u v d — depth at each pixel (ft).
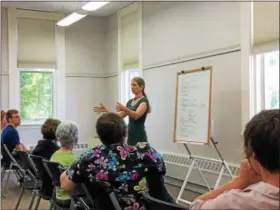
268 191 3.03
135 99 13.17
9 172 15.96
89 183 6.09
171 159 18.16
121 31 22.93
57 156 8.49
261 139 3.00
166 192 6.20
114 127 6.06
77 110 24.64
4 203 14.34
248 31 13.55
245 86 13.79
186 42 17.04
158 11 19.10
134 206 5.95
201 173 14.43
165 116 18.74
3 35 22.29
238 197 3.15
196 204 3.54
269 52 12.94
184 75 14.66
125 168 5.95
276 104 13.28
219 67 15.14
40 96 23.63
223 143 14.90
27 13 22.91
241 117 14.01
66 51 24.22
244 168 3.67
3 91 22.35
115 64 23.93
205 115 13.43
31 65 23.11
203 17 15.92
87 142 24.75
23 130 22.99
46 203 14.38
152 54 19.75
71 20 21.68
